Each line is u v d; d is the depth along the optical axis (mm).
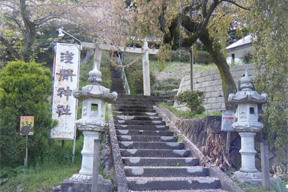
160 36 8102
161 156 6301
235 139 5980
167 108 9383
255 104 5320
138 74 15406
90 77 5055
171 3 6727
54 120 6930
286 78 5402
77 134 8766
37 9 11008
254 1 5641
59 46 7516
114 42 9820
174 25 7293
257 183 4848
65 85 7352
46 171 5953
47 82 6895
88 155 4750
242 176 5062
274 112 5293
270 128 5566
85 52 19531
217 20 8359
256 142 5902
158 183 4926
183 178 5191
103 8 11523
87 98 4902
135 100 10922
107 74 13984
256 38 6176
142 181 4879
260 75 5848
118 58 17219
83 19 11312
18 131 6312
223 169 5516
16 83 6410
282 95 5324
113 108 9656
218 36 8383
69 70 7445
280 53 5285
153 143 6727
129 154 6195
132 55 18922
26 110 6422
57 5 10891
